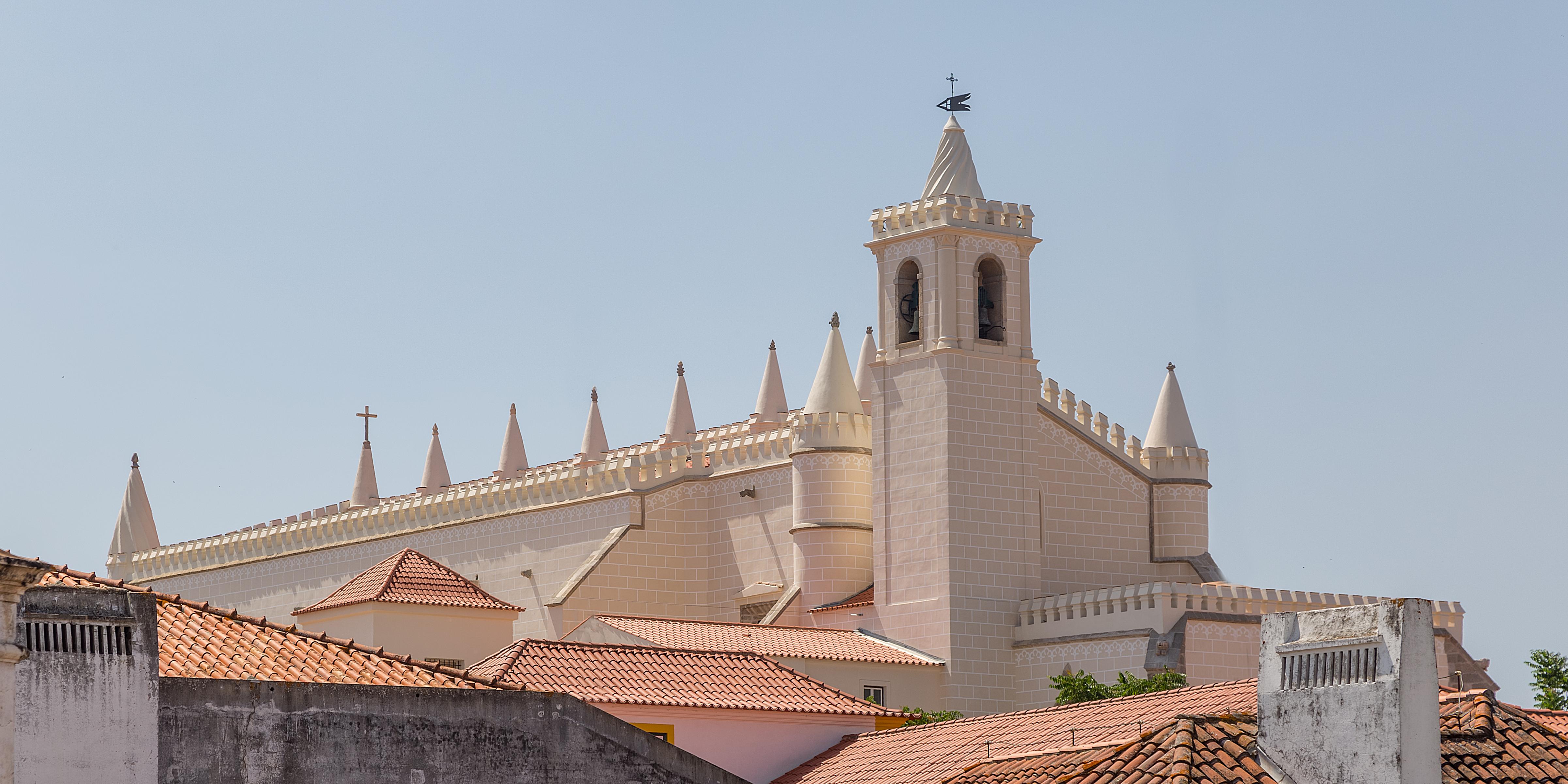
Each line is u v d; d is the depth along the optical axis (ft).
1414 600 114.11
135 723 111.04
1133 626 278.87
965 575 291.17
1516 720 132.26
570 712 133.69
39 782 107.76
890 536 298.76
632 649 214.48
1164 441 322.55
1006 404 299.38
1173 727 129.29
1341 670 116.37
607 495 325.62
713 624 280.31
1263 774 120.67
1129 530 316.81
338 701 126.11
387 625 274.36
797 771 204.74
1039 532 301.63
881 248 305.73
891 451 300.81
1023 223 305.12
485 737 130.62
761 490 318.86
